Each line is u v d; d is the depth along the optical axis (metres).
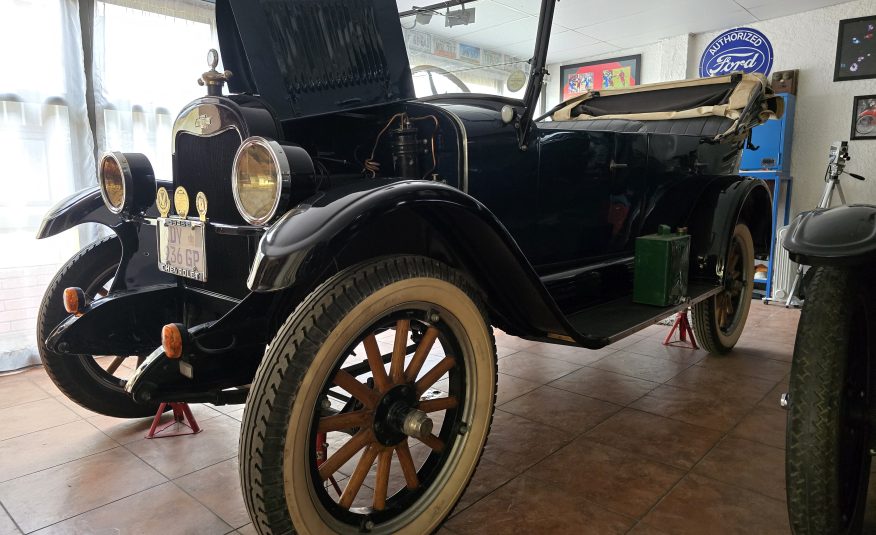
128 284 1.97
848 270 1.31
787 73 5.38
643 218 2.84
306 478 1.27
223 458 2.11
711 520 1.68
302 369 1.23
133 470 2.02
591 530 1.63
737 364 3.21
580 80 7.11
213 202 1.64
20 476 1.97
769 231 3.42
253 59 1.59
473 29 2.26
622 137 2.60
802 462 1.20
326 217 1.22
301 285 1.55
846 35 5.20
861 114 5.19
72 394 2.21
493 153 1.95
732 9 5.25
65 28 3.44
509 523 1.66
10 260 3.34
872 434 1.36
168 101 3.96
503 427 2.34
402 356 1.49
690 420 2.41
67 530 1.66
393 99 1.85
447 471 1.60
